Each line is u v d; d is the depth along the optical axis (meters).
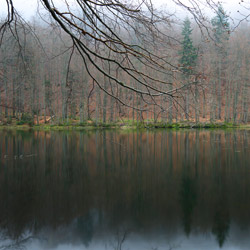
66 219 7.57
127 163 14.45
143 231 6.91
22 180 11.09
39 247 6.15
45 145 19.89
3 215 7.74
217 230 7.02
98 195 9.40
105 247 6.26
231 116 38.69
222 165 13.55
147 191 9.83
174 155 16.47
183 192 9.71
